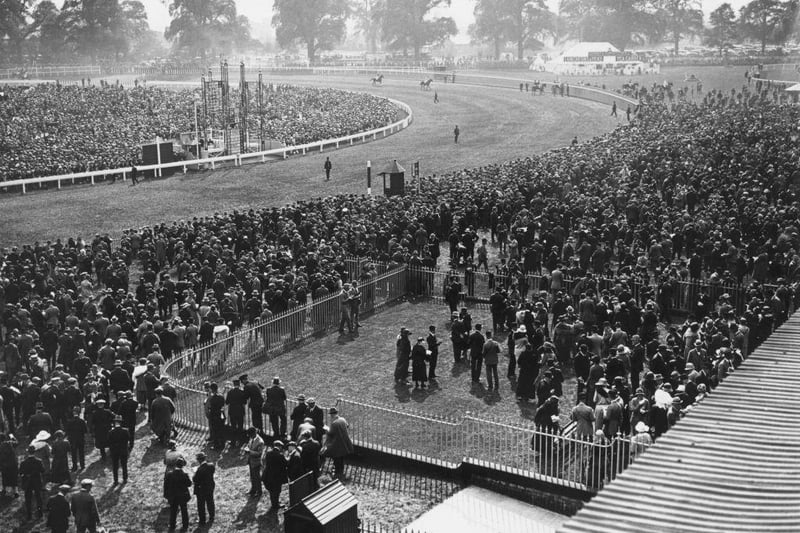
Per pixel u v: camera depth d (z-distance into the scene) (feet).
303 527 62.18
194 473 76.64
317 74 567.59
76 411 87.10
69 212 194.59
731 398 57.31
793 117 248.93
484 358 96.22
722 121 243.81
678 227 133.49
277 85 447.42
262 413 86.28
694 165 175.32
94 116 339.57
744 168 170.81
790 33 582.76
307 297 126.00
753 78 402.52
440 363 104.63
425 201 162.09
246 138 294.46
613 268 134.10
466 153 273.33
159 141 242.99
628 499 44.86
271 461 71.41
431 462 77.82
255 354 107.04
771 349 65.77
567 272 119.34
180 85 522.88
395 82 502.38
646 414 76.18
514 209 156.25
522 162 201.87
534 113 361.51
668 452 49.98
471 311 123.65
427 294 131.23
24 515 73.26
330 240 142.82
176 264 138.72
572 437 76.89
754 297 101.40
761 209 136.26
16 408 90.22
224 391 96.17
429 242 142.00
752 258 122.83
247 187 223.51
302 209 160.45
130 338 103.50
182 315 108.78
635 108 322.75
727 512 43.19
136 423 90.68
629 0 625.82
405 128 336.08
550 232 137.18
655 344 92.12
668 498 44.75
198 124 294.25
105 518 71.61
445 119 358.23
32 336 101.50
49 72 584.40
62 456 74.18
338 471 78.28
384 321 120.47
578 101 388.16
